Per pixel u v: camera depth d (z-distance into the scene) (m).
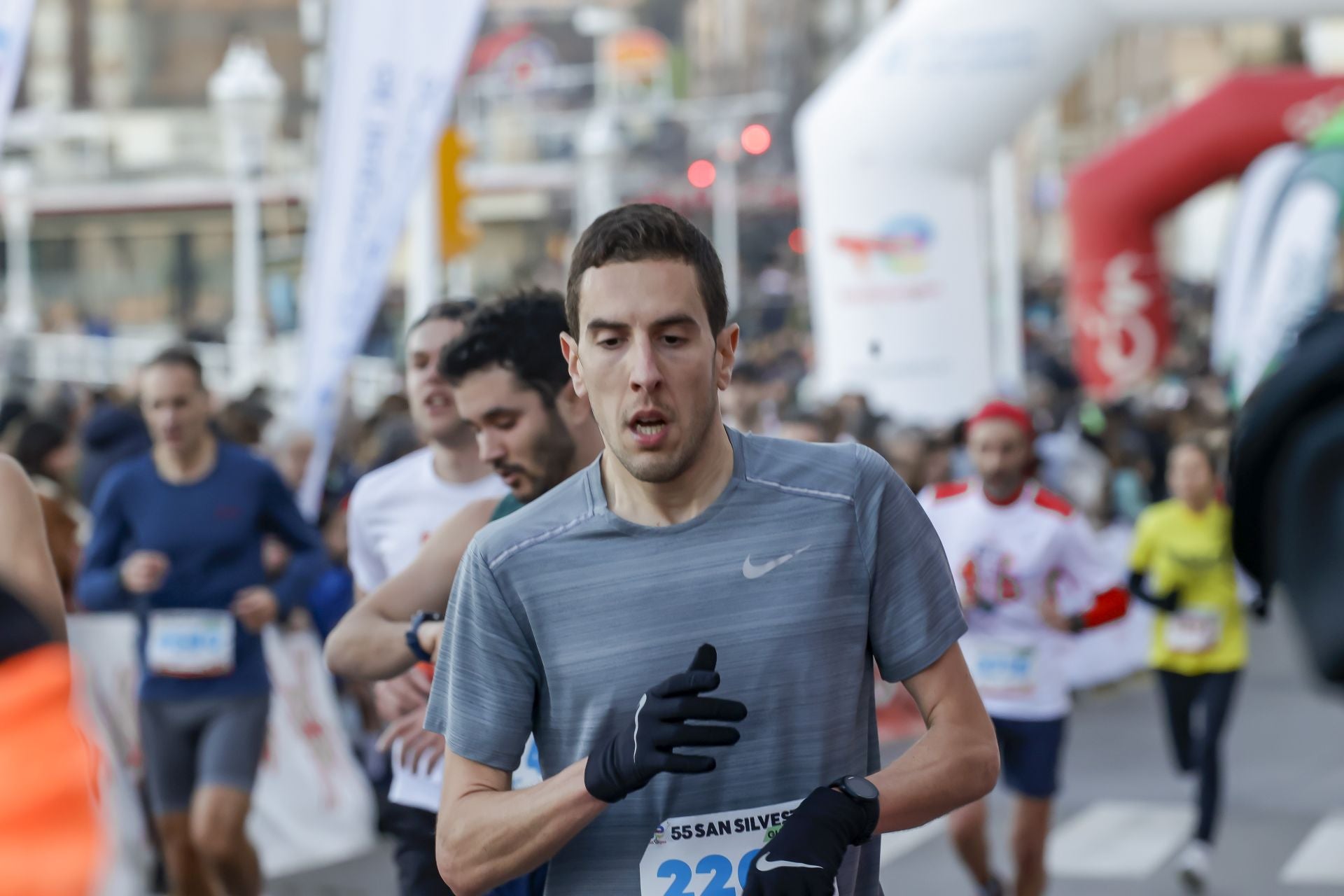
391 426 12.40
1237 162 27.31
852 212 19.11
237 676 7.50
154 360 7.46
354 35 10.09
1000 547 7.87
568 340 3.34
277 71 71.06
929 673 3.31
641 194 62.75
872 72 19.03
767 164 71.06
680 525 3.18
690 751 3.13
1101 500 15.74
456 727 3.26
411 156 10.09
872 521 3.25
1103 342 28.16
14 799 1.64
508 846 3.08
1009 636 7.83
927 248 18.98
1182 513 9.58
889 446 12.97
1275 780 11.33
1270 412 1.50
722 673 3.13
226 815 7.31
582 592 3.17
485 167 63.69
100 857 1.71
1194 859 8.83
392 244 10.16
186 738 7.51
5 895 1.62
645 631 3.14
